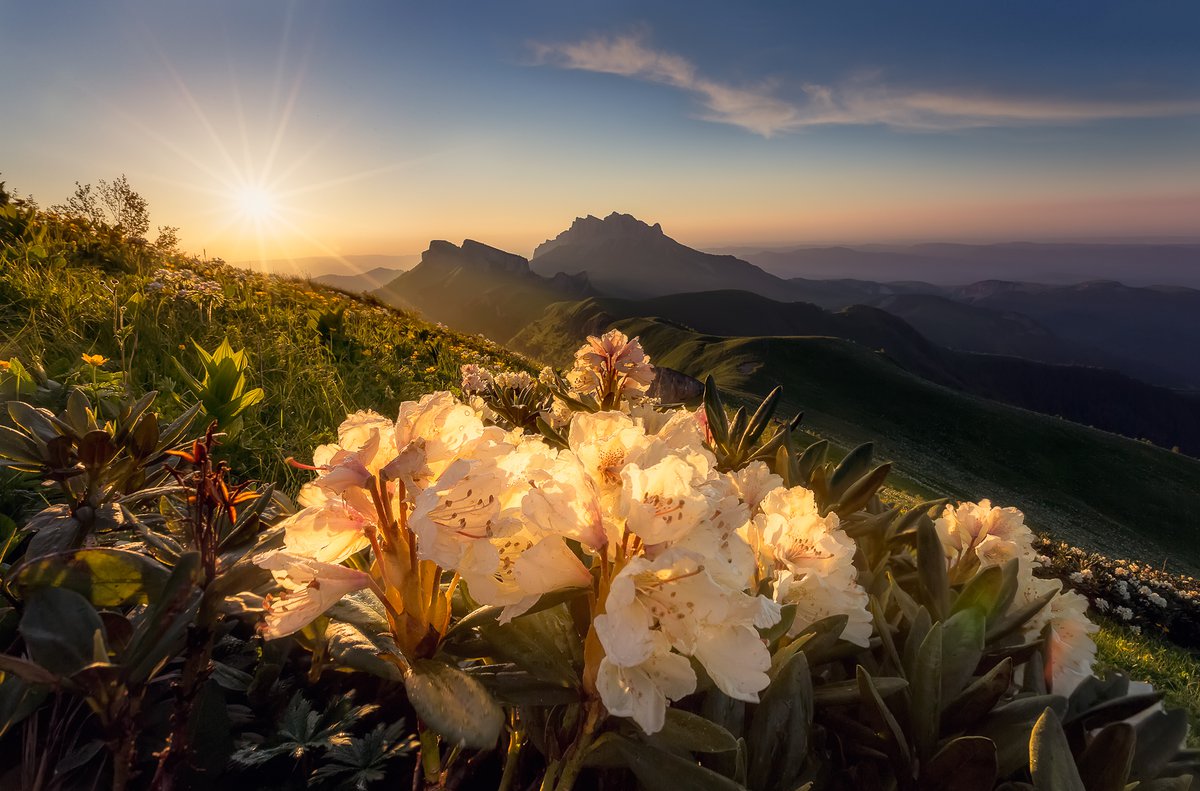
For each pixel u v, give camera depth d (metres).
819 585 1.33
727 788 0.92
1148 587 13.94
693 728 0.96
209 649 0.97
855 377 93.44
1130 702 1.25
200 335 5.55
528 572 0.91
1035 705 1.27
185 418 1.69
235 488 1.05
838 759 1.29
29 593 0.99
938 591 1.60
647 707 0.84
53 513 1.43
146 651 0.90
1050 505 66.75
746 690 0.84
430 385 7.43
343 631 1.14
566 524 0.91
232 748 1.23
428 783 1.06
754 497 1.60
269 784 1.27
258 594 1.05
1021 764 1.20
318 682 1.50
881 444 72.75
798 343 102.19
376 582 1.08
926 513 1.95
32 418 1.55
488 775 1.35
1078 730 1.26
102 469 1.46
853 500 1.93
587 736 0.98
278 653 1.37
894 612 1.73
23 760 1.07
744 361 98.88
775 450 2.21
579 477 0.95
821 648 1.30
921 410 86.69
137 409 1.64
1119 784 1.14
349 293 19.86
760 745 1.15
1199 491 73.50
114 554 1.03
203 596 0.96
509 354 23.95
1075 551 14.89
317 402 4.88
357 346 7.55
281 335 6.14
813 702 1.24
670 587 0.86
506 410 4.08
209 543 1.01
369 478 0.92
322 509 0.96
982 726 1.27
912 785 1.17
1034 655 1.52
